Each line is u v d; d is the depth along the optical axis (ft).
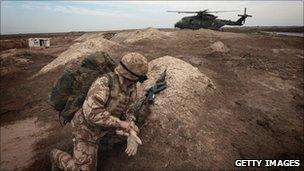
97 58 10.68
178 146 13.16
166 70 18.11
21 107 24.49
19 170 14.94
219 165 12.52
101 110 9.64
